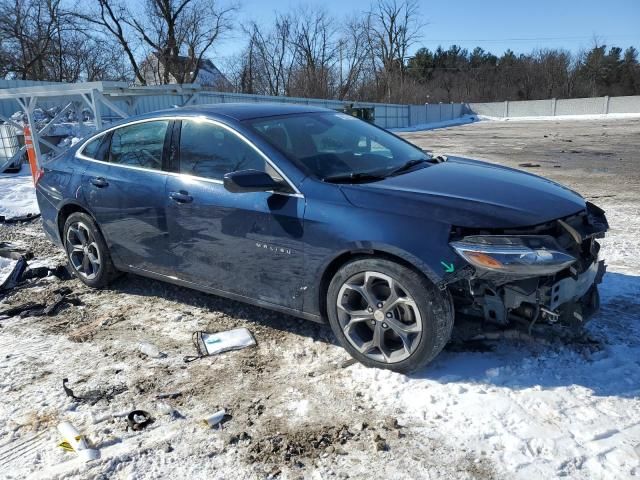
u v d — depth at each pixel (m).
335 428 2.86
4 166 13.27
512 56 83.31
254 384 3.31
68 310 4.55
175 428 2.90
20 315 4.45
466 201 3.16
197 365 3.57
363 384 3.24
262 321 4.17
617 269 5.05
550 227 3.13
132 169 4.39
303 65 48.81
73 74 37.97
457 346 3.57
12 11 34.31
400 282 3.12
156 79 42.34
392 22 56.41
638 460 2.50
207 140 3.97
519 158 15.48
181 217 3.99
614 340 3.62
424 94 62.97
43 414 3.06
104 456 2.69
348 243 3.22
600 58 73.31
